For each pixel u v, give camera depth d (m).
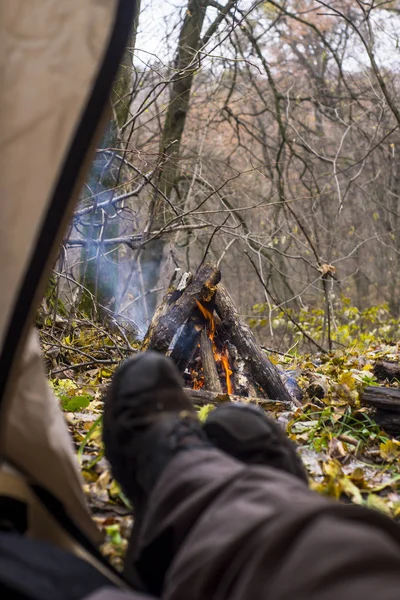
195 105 12.28
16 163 1.25
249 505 1.16
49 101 1.25
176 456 1.38
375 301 15.48
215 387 3.45
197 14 9.50
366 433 2.96
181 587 1.11
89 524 1.52
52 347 4.57
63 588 1.18
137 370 1.61
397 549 1.05
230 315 3.63
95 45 1.25
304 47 13.72
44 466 1.42
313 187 13.12
